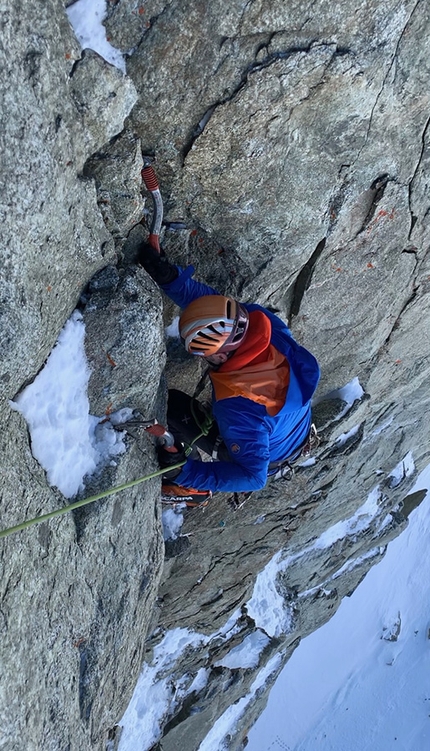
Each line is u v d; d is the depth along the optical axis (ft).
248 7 8.13
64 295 8.02
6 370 7.14
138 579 11.69
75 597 9.07
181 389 13.23
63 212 7.31
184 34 8.09
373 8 8.79
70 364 8.57
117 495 9.73
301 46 8.80
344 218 11.79
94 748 11.05
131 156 8.29
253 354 9.46
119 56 8.04
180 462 10.66
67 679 8.92
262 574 23.77
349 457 19.77
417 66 9.84
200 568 18.57
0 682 6.93
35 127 6.55
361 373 17.54
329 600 29.19
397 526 30.14
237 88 8.85
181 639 20.80
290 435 10.50
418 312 16.24
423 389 21.29
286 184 10.53
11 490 7.23
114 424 9.74
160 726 21.29
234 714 26.37
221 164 9.73
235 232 10.93
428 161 11.64
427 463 30.12
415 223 12.95
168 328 11.73
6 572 7.04
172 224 10.46
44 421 8.30
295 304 13.50
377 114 10.26
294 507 19.58
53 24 6.59
